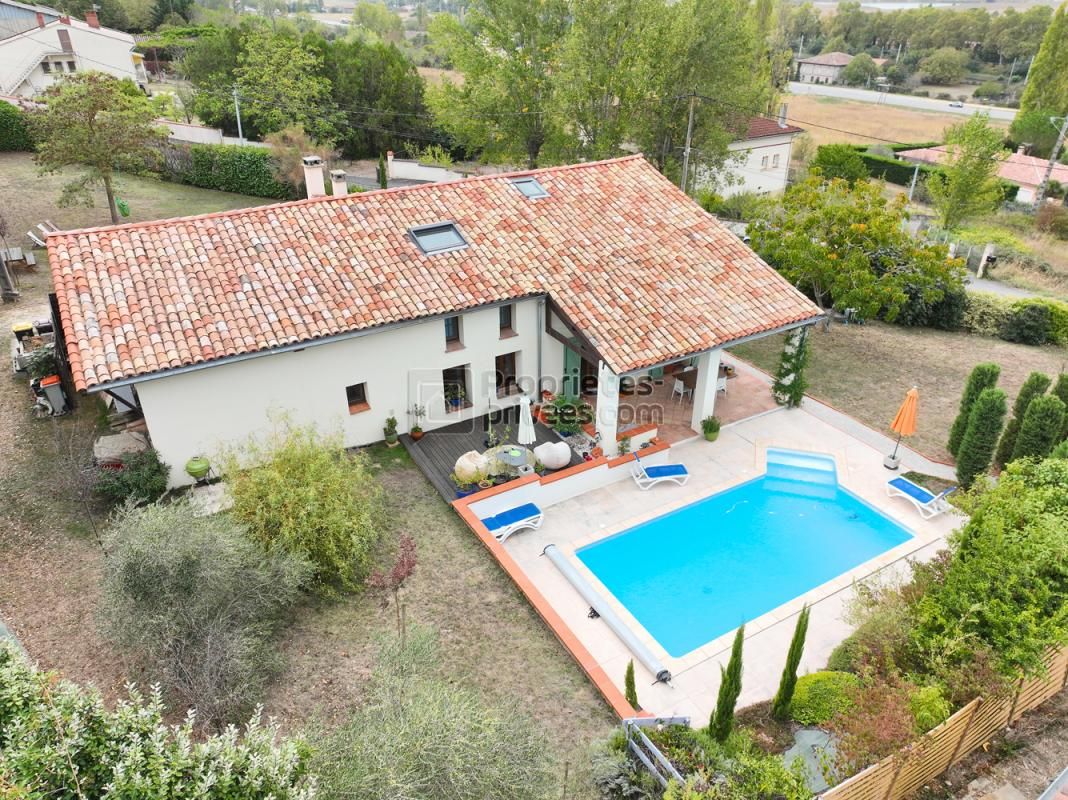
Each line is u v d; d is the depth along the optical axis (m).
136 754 8.52
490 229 21.11
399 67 53.75
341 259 19.08
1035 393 19.20
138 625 11.93
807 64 115.06
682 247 22.27
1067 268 38.28
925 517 18.53
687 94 37.12
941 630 13.10
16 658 10.12
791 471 20.59
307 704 12.58
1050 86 60.16
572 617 15.48
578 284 20.20
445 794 8.99
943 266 25.67
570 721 12.61
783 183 53.62
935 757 11.54
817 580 16.89
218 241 18.88
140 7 85.06
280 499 14.70
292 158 42.38
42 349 21.19
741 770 10.62
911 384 25.09
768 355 26.78
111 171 35.09
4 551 15.49
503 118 43.38
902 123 76.94
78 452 18.45
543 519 18.39
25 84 55.19
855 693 11.98
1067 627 12.30
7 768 8.30
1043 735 12.93
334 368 18.41
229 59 52.81
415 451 19.89
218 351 16.23
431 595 15.36
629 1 35.88
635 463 19.80
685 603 16.19
